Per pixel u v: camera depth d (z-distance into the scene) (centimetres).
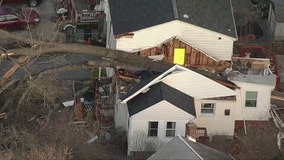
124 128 5266
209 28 5481
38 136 4922
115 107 5391
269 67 5675
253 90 5334
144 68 5438
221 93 5284
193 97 5269
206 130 5350
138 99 5153
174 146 4291
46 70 5503
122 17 5556
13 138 4803
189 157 4125
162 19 5434
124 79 5369
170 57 5550
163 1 5534
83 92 5656
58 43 5566
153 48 5525
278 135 5069
